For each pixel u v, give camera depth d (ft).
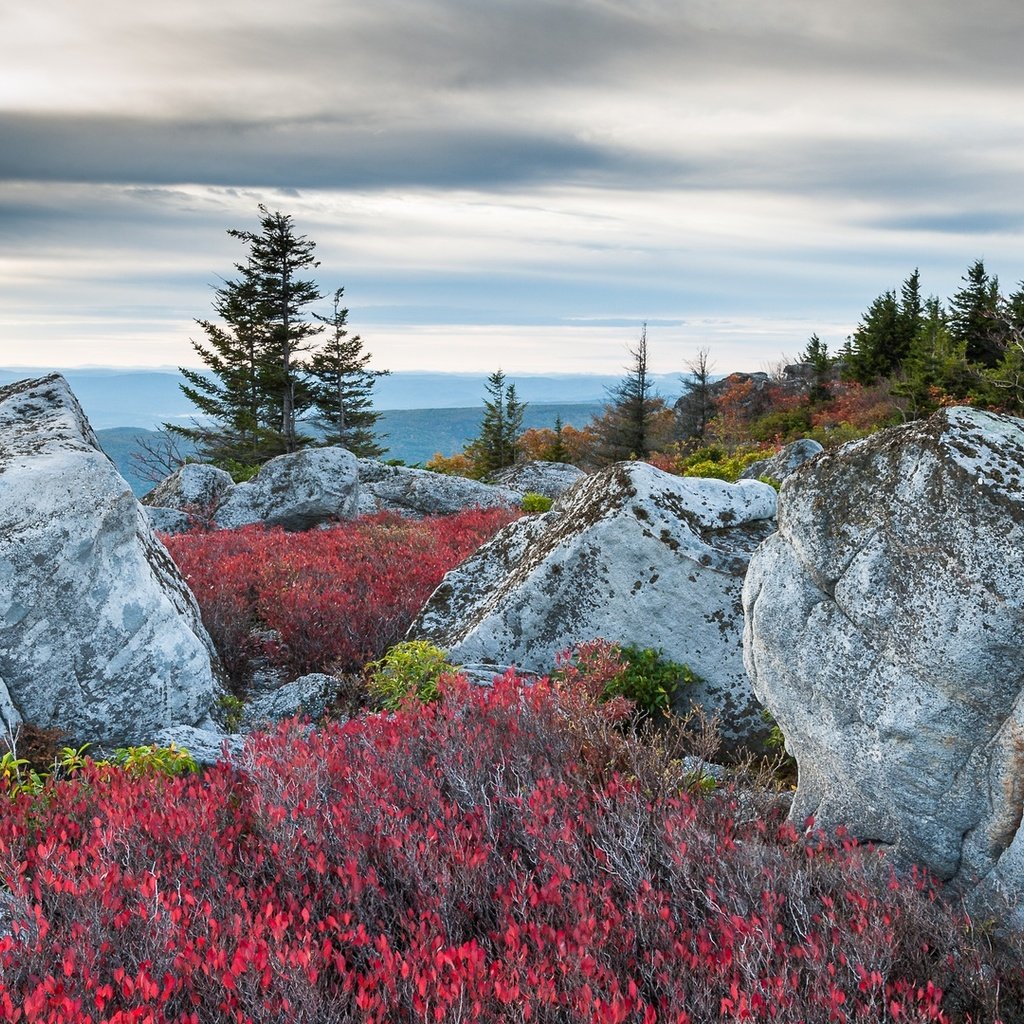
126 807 16.10
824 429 143.13
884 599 17.07
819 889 14.74
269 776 17.17
